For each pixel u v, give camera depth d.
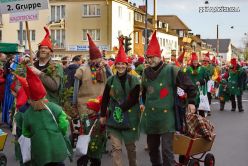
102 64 8.93
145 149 10.78
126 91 7.55
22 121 6.52
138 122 7.65
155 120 7.43
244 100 28.00
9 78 13.97
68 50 57.47
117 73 7.68
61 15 57.84
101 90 8.81
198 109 15.44
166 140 7.41
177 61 13.66
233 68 20.30
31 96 6.16
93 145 7.85
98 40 56.88
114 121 7.55
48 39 7.30
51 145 6.16
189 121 8.04
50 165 6.36
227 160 9.82
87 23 57.06
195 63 15.18
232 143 11.87
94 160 8.01
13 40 59.12
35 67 7.22
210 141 8.24
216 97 26.98
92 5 56.84
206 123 8.18
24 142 6.50
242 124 15.66
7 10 8.97
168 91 7.46
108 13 56.47
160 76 7.47
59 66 7.21
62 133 6.33
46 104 6.28
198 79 15.22
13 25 59.12
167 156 7.39
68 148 6.59
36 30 58.75
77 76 8.76
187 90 7.50
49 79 7.01
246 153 10.59
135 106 7.63
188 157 7.93
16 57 13.81
